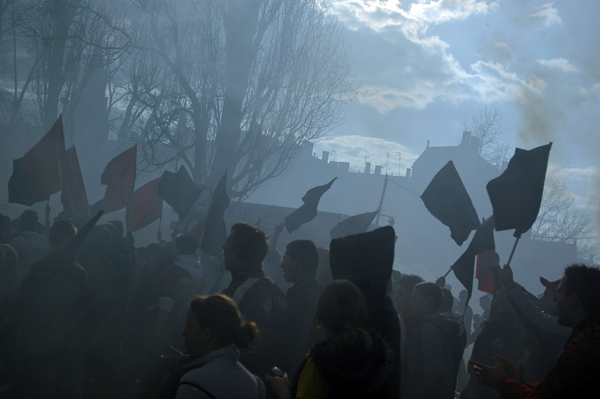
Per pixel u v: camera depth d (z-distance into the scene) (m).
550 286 4.41
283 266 3.62
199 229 7.51
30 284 4.08
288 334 3.36
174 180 6.63
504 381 2.66
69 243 4.20
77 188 7.18
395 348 2.63
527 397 2.51
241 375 2.43
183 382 2.31
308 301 3.42
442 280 5.14
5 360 4.80
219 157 15.27
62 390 4.47
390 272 2.74
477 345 4.49
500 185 4.28
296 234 13.98
